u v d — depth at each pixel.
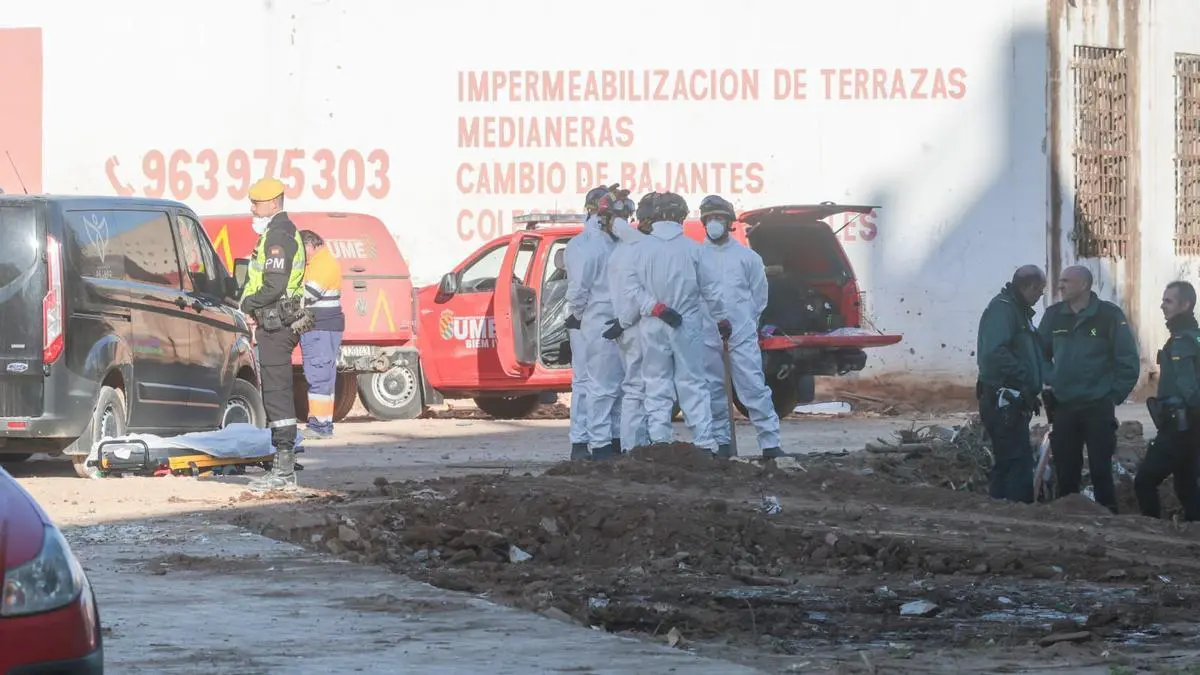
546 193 68.06
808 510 31.09
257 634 20.14
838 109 68.00
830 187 68.06
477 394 58.09
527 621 21.12
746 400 41.34
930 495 32.91
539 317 55.88
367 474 39.84
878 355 68.00
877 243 68.12
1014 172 68.25
